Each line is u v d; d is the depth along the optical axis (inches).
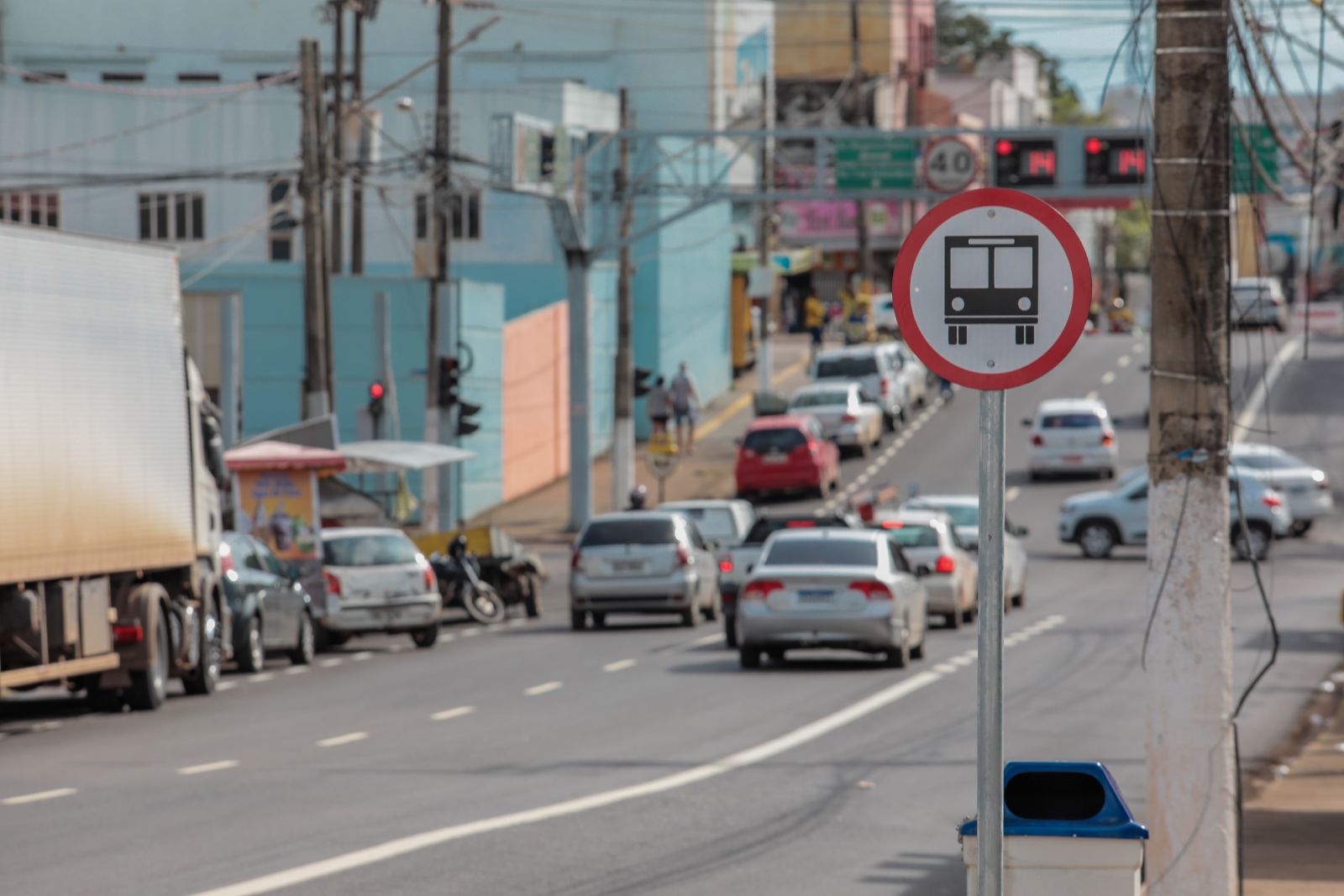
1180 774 951.0
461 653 3125.0
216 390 6063.0
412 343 6102.4
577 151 5265.8
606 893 1197.1
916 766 1774.1
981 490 731.4
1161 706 955.3
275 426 6161.4
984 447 738.8
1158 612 959.0
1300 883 1233.4
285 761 1814.7
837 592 2640.3
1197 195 957.2
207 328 6077.8
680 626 3636.8
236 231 6343.5
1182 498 956.0
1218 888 944.3
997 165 5177.2
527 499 6496.1
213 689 2554.1
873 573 2650.1
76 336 2233.0
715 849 1355.8
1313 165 2031.3
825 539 2746.1
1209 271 957.8
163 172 7185.0
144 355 2386.8
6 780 1688.0
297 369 6146.7
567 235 5319.9
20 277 2128.4
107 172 7170.3
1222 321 960.9
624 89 6373.0
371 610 3230.8
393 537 3329.2
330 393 4372.5
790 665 2765.7
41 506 2140.7
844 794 1610.5
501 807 1529.3
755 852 1344.7
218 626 2598.4
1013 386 743.7
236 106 7185.0
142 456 2365.9
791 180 6934.1
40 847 1337.4
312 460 3280.0
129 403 2338.8
